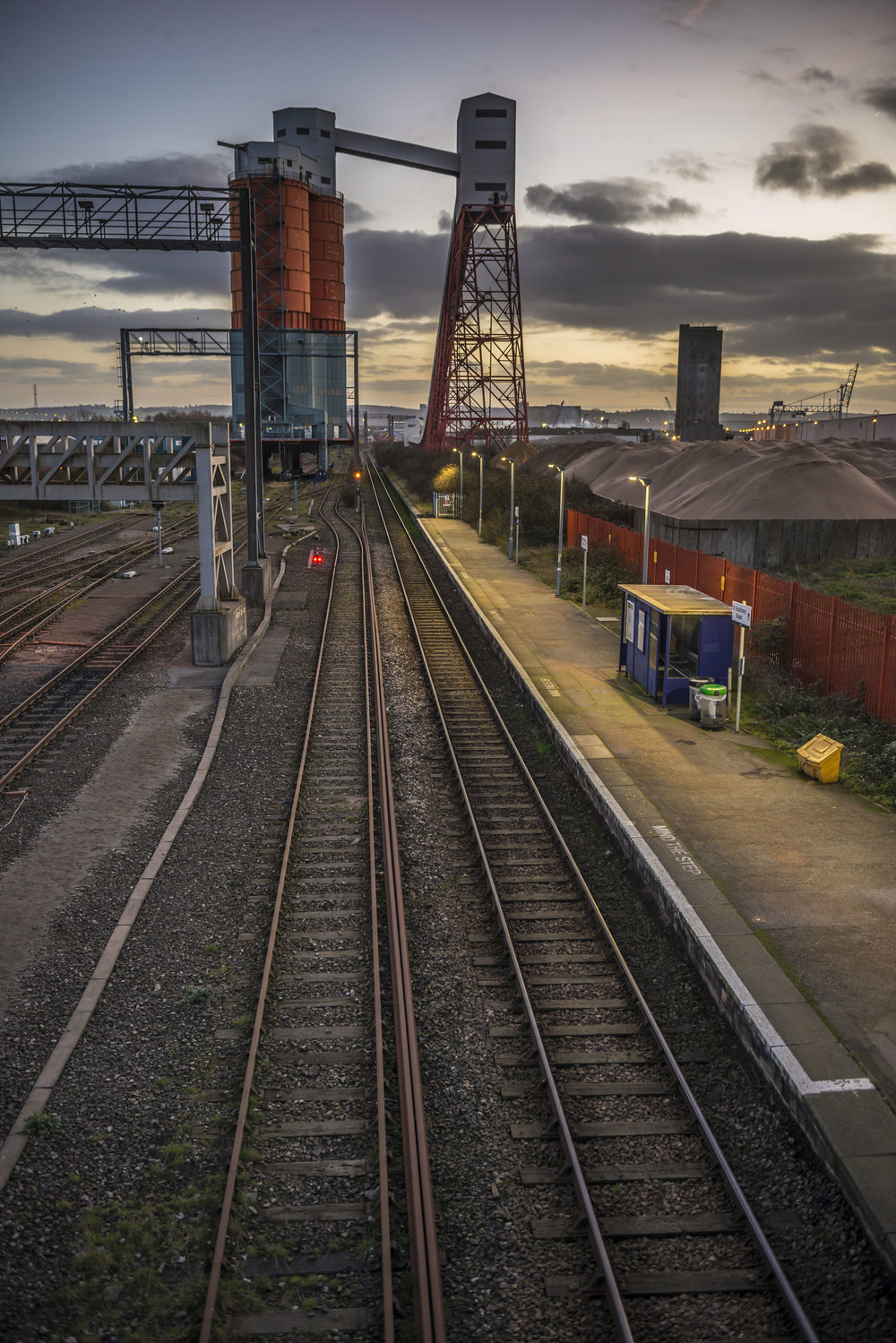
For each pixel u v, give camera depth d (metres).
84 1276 6.58
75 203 23.25
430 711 20.94
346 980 10.34
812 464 45.31
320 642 27.28
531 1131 8.04
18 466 26.09
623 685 21.88
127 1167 7.61
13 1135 7.82
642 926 11.73
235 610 25.42
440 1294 6.08
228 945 11.02
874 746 16.72
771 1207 7.26
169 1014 9.66
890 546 37.47
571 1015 9.80
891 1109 7.79
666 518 38.72
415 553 46.81
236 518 61.03
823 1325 6.19
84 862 13.16
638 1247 6.85
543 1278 6.59
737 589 24.53
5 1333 6.00
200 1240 6.86
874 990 9.54
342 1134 7.98
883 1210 6.75
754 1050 8.90
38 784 16.12
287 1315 6.28
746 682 20.86
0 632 27.56
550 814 15.17
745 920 10.97
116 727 19.36
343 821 14.71
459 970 10.61
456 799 15.80
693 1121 8.20
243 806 15.28
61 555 43.66
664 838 13.33
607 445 91.94
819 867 12.41
